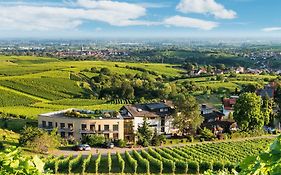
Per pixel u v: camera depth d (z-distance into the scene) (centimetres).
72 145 8831
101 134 9406
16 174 869
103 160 7438
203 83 17850
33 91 16425
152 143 9144
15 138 8962
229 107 12288
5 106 14362
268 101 11519
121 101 14688
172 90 15125
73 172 6694
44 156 7638
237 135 10106
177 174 6744
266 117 10881
